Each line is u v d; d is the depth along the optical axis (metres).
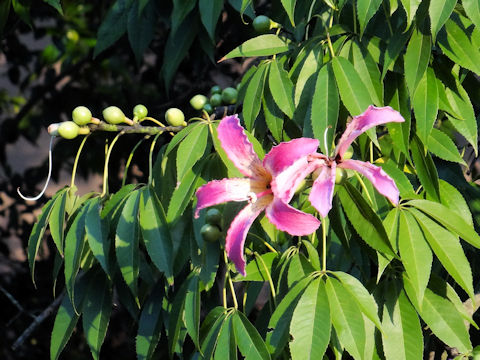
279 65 1.00
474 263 1.18
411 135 1.00
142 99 1.47
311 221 0.83
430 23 0.93
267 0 1.33
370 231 0.91
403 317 0.95
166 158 1.05
